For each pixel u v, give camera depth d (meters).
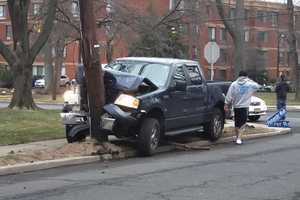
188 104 16.23
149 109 14.49
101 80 14.45
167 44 57.38
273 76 108.56
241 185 10.54
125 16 43.31
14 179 11.27
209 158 14.39
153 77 15.62
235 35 37.97
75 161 13.33
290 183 10.78
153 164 13.30
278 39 104.62
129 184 10.62
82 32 14.26
